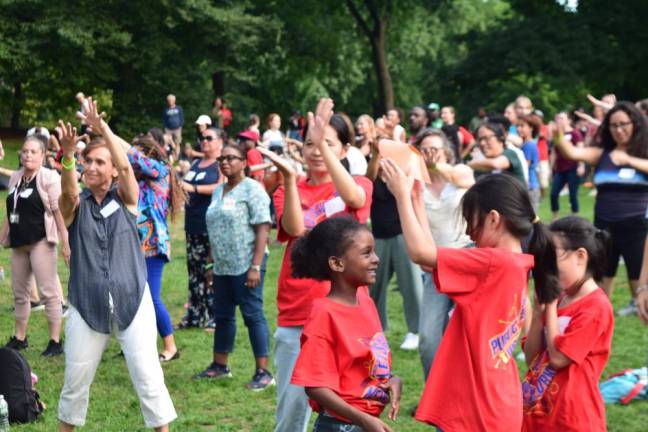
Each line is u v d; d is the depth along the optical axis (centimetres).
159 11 2997
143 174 679
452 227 573
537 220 380
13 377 569
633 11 3822
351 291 358
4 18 2792
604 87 3919
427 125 1232
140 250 490
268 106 4153
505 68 3797
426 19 4369
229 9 3131
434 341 545
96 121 458
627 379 631
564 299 415
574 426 399
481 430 339
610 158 770
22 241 717
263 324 652
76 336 469
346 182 448
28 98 3284
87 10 2869
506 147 759
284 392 450
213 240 650
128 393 638
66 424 479
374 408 352
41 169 719
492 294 342
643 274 534
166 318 716
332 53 3872
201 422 577
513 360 358
